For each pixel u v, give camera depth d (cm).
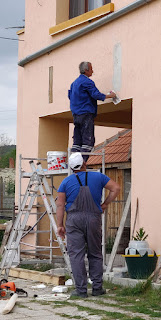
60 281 762
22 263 907
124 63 834
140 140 788
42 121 1072
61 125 1093
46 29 1058
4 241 1120
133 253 711
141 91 794
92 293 670
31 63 1102
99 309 583
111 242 1214
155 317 540
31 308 597
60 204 668
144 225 766
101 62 889
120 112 1105
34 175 810
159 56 763
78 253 660
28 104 1109
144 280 683
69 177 669
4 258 792
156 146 757
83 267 660
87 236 662
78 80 827
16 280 823
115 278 731
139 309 573
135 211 784
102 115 1140
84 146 830
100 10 887
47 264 921
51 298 658
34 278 812
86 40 929
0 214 1438
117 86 847
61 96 997
